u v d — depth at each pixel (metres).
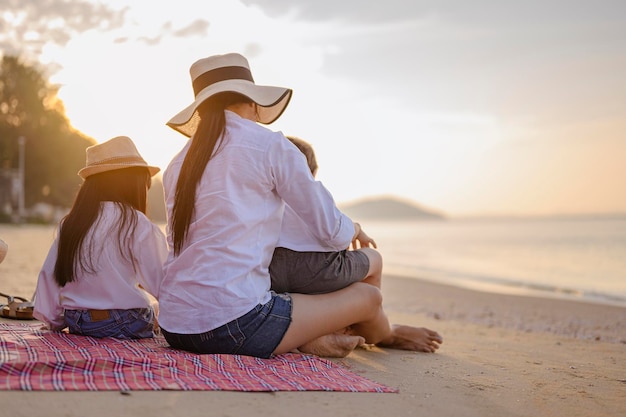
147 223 3.12
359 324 3.42
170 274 2.89
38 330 3.27
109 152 3.13
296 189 2.83
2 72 45.62
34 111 46.09
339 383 2.61
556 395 2.82
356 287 3.22
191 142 2.94
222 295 2.75
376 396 2.51
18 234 23.89
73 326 3.12
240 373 2.59
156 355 2.70
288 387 2.46
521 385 2.97
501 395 2.72
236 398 2.29
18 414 1.93
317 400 2.36
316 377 2.67
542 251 32.22
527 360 3.89
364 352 3.54
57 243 3.12
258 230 2.83
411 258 27.17
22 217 40.62
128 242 3.07
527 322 7.78
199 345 2.82
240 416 2.10
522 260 25.64
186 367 2.57
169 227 2.96
